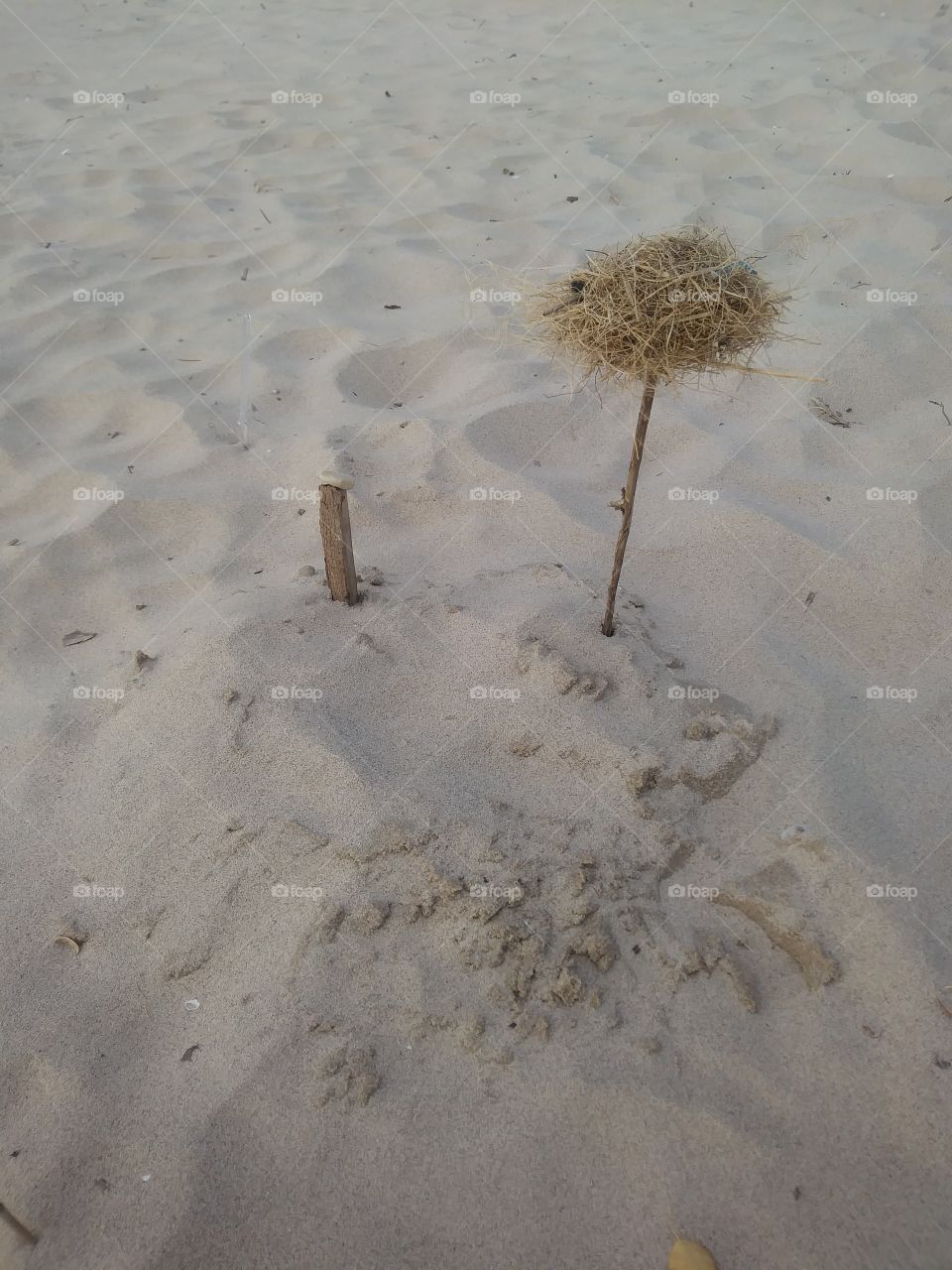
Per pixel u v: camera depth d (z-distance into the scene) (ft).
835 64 21.20
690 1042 5.30
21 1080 5.45
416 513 10.00
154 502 10.45
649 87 21.29
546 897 5.91
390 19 27.76
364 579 8.87
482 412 11.45
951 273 13.58
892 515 9.35
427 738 7.06
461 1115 5.08
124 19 28.66
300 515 10.17
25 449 11.55
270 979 5.72
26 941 6.12
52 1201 4.94
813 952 5.60
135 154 19.79
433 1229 4.72
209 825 6.51
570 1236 4.66
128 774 7.00
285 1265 4.66
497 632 7.79
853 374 11.64
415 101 21.75
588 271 6.18
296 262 15.42
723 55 22.80
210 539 9.98
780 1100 5.03
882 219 14.96
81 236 16.67
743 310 5.91
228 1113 5.17
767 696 7.44
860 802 6.52
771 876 6.07
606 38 24.91
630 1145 4.91
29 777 7.25
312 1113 5.14
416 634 7.99
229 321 13.91
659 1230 4.64
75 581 9.60
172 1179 4.94
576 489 10.27
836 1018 5.35
